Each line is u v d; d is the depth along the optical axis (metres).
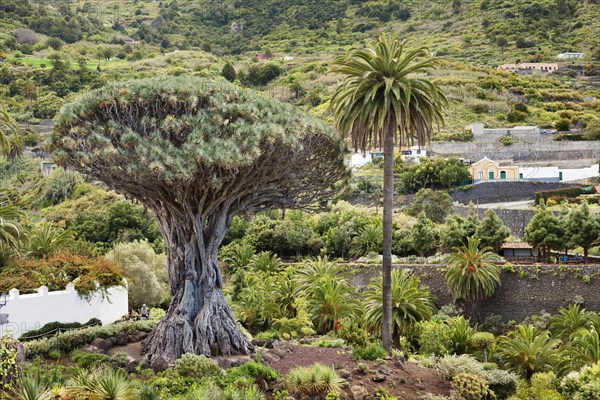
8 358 25.47
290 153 34.88
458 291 64.81
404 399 32.78
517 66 184.88
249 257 80.69
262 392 31.17
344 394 31.67
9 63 165.12
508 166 109.88
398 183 105.12
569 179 109.88
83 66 167.88
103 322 44.81
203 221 35.66
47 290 41.38
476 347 52.69
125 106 33.97
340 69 42.56
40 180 111.12
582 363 45.78
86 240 81.12
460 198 100.56
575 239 67.75
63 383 28.08
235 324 35.94
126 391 27.20
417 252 80.88
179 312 34.75
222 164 31.94
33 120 138.75
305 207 40.19
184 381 30.81
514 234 84.81
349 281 72.50
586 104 157.00
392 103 41.16
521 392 39.91
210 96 35.44
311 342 41.59
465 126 139.25
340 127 42.59
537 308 63.97
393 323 53.34
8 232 50.94
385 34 41.78
